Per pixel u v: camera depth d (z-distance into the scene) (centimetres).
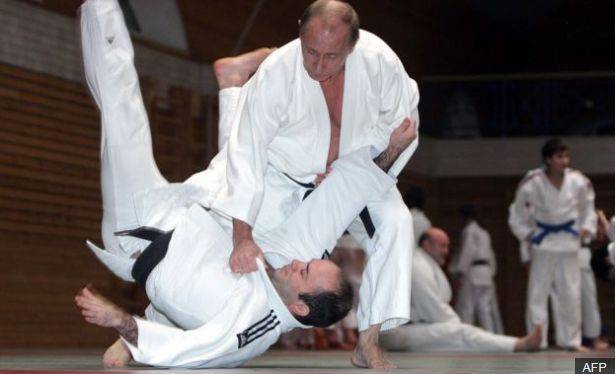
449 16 4291
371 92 1090
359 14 3656
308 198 1107
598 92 4262
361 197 1102
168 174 2983
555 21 4912
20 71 2456
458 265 3284
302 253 1102
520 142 4294
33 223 2495
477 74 4866
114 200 1176
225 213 1048
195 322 1079
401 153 1124
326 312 1085
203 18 3081
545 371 1131
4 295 2395
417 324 2311
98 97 1203
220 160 1183
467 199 4341
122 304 2786
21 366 1190
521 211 2619
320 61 991
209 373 951
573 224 2584
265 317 1077
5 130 2406
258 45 3400
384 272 1101
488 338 2255
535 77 4319
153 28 3003
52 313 2550
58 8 2578
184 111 3072
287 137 1095
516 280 4275
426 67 4341
